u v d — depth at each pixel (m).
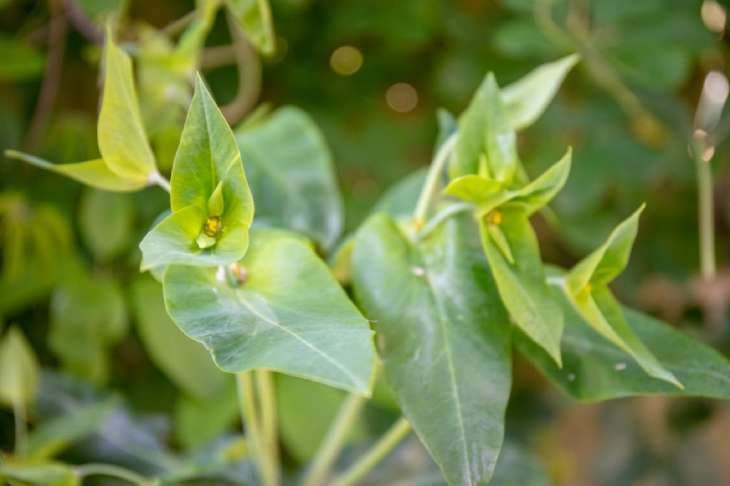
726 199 0.73
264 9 0.44
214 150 0.37
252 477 0.49
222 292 0.38
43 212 0.56
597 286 0.40
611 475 0.80
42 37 0.62
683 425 0.70
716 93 0.60
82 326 0.57
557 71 0.45
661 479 0.78
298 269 0.39
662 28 0.57
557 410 0.82
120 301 0.57
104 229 0.57
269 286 0.39
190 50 0.48
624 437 0.80
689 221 0.73
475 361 0.40
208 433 0.54
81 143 0.61
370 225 0.42
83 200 0.61
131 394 0.66
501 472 0.49
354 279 0.42
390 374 0.40
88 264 0.60
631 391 0.42
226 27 0.66
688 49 0.57
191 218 0.37
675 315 0.70
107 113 0.40
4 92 0.67
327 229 0.49
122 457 0.51
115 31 0.49
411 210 0.48
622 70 0.56
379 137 0.73
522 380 0.82
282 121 0.50
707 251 0.51
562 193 0.62
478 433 0.39
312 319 0.37
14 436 0.54
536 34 0.56
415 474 0.50
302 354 0.36
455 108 0.74
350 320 0.37
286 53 0.73
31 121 0.67
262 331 0.37
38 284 0.58
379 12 0.69
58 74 0.61
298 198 0.49
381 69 0.75
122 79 0.40
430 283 0.41
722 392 0.41
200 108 0.37
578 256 0.75
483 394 0.40
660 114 0.57
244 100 0.62
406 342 0.41
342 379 0.35
